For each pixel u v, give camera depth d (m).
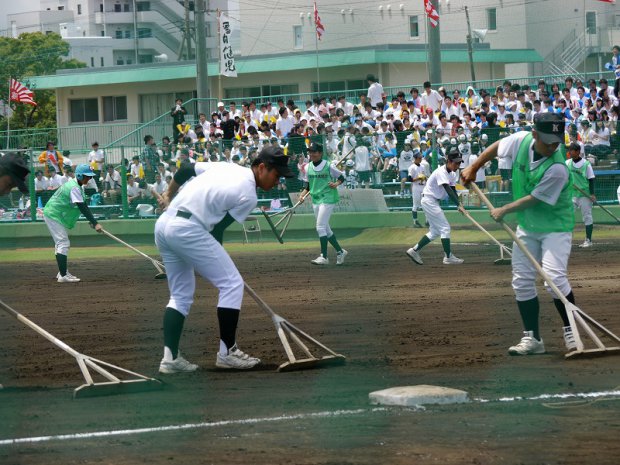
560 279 10.19
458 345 11.09
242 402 7.99
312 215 31.78
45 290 19.14
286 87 57.28
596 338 10.04
